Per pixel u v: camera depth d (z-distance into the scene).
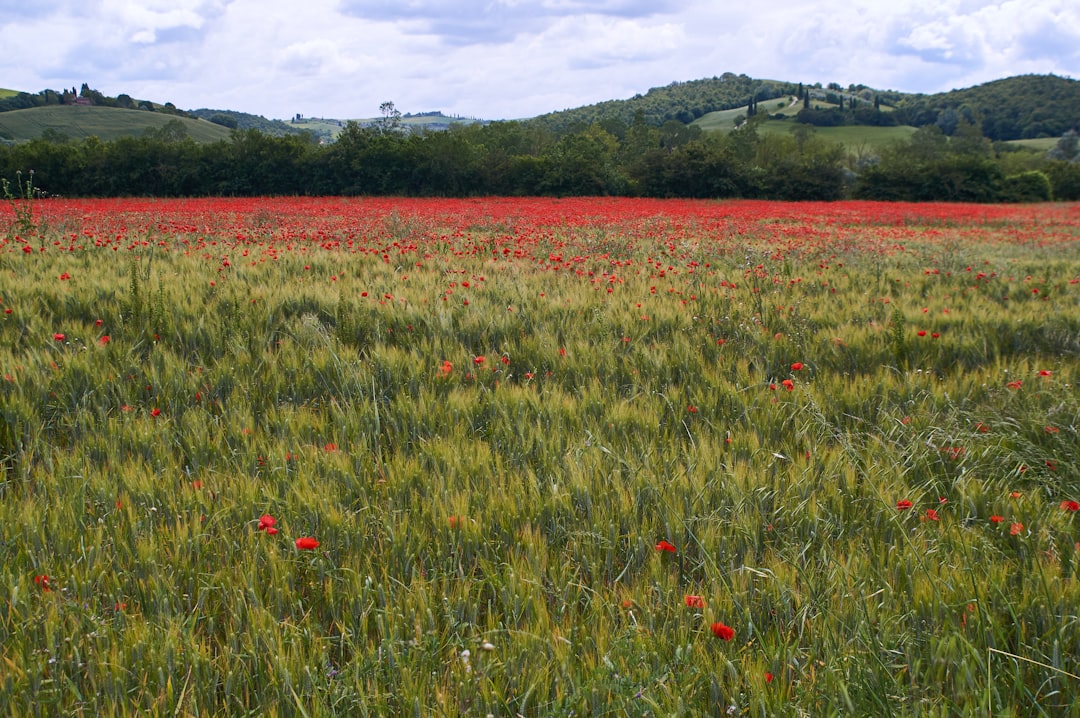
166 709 2.26
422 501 3.48
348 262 9.92
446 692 2.38
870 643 2.54
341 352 5.70
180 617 2.61
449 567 3.06
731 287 8.57
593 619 2.74
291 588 2.90
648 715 2.23
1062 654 2.55
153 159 49.56
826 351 6.38
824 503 3.57
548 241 14.52
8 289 6.88
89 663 2.41
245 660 2.51
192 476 3.88
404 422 4.49
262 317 6.69
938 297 8.59
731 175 56.81
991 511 3.61
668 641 2.62
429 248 12.51
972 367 6.23
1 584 2.72
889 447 4.21
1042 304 8.10
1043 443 4.38
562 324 6.80
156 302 6.34
